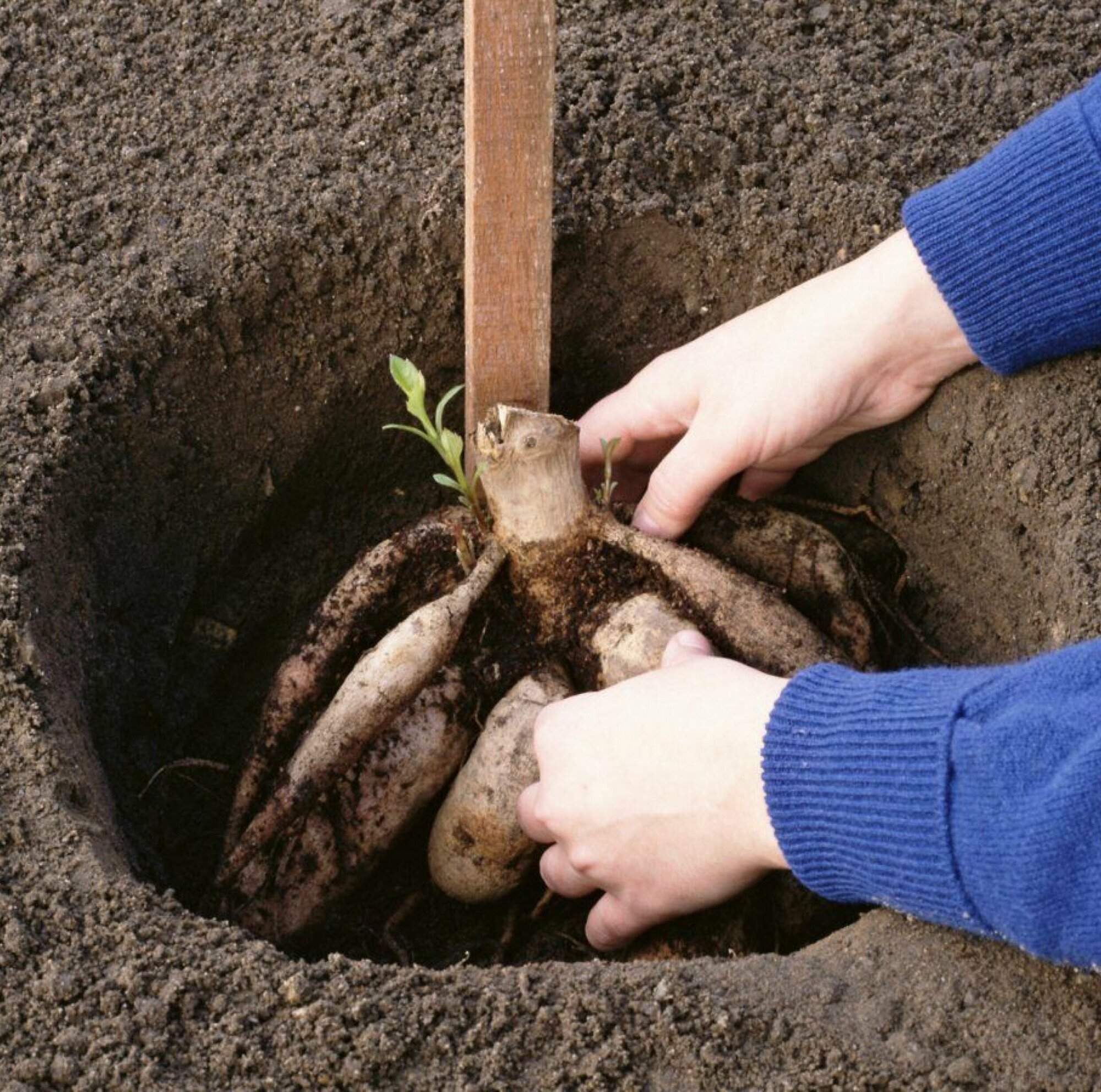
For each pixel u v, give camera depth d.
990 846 0.80
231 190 1.06
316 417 1.09
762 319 1.00
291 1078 0.84
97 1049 0.85
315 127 1.08
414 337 1.08
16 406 1.01
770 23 1.11
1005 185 0.94
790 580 1.04
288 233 1.05
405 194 1.05
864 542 1.07
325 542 1.12
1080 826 0.79
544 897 1.01
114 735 1.01
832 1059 0.84
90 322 1.03
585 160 1.06
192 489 1.07
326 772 0.97
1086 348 0.98
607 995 0.86
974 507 1.02
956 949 0.86
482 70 0.93
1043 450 0.98
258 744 1.01
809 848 0.85
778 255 1.05
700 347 1.01
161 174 1.07
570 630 1.02
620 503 1.05
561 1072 0.84
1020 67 1.09
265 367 1.07
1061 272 0.93
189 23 1.11
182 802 1.05
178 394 1.05
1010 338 0.96
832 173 1.05
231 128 1.08
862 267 0.98
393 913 1.03
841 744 0.84
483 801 0.98
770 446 1.00
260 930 0.99
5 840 0.90
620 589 1.02
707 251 1.06
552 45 0.93
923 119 1.07
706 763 0.89
